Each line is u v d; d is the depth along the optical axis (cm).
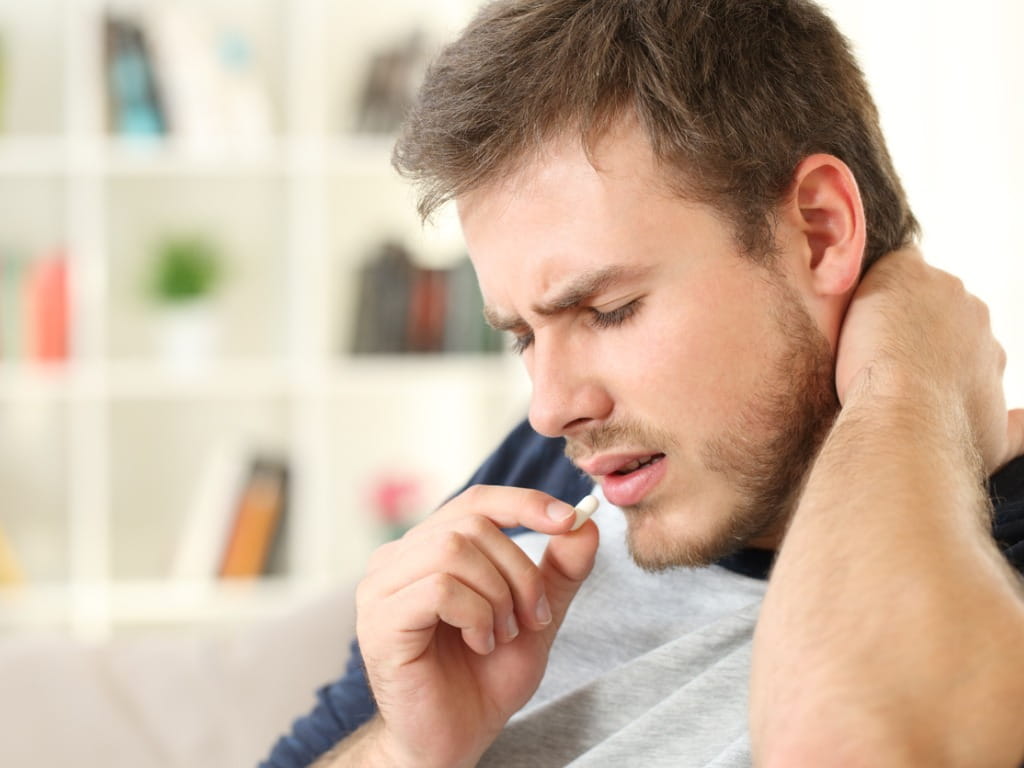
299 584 307
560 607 106
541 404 101
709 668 106
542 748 112
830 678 64
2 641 171
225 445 323
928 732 61
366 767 110
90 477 306
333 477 336
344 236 321
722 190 98
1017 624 64
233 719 160
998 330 285
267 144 302
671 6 100
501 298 102
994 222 288
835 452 79
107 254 319
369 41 323
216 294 310
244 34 320
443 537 101
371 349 306
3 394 296
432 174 103
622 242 96
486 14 105
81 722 160
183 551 305
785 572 71
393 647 103
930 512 71
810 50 106
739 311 99
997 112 287
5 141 296
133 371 302
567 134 97
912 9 290
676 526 102
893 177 112
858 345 96
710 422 99
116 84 297
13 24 317
